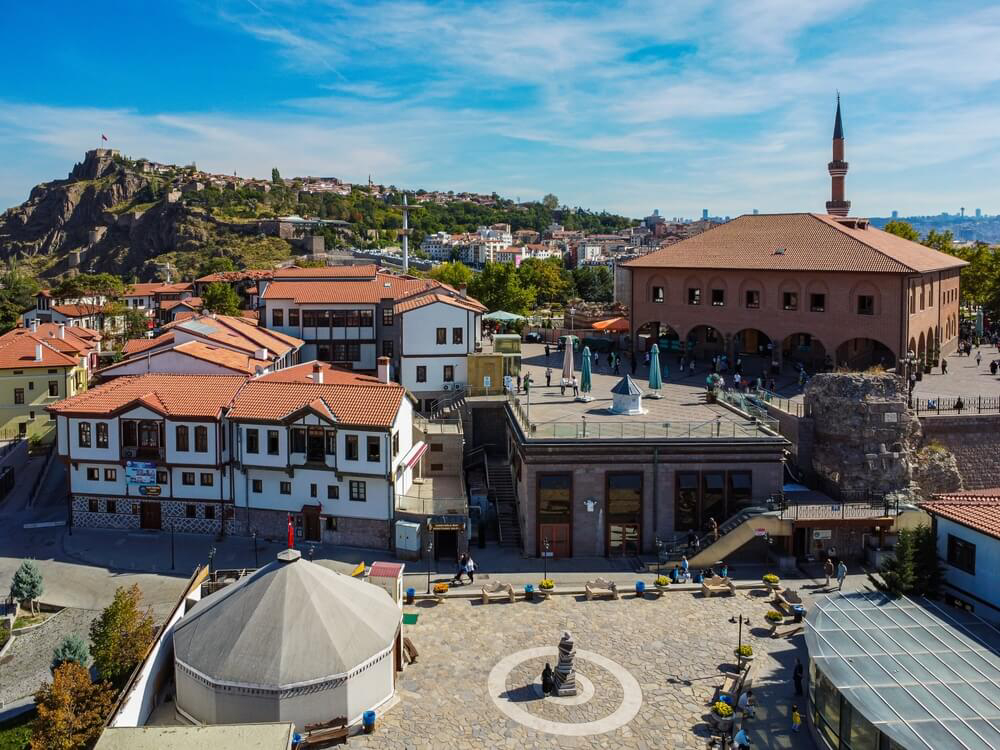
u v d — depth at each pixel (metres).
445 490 61.06
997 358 91.94
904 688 29.91
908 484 59.50
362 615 36.56
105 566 55.00
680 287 92.06
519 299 131.38
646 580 49.94
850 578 50.22
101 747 28.75
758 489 54.66
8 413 86.69
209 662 34.06
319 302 84.62
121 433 60.19
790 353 92.69
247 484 59.00
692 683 37.53
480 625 43.59
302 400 58.78
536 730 33.88
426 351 75.19
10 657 44.88
